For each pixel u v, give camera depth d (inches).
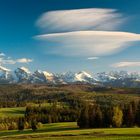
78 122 6766.7
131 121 6491.1
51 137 4407.0
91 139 3870.6
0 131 7667.3
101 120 6599.4
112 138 3882.9
